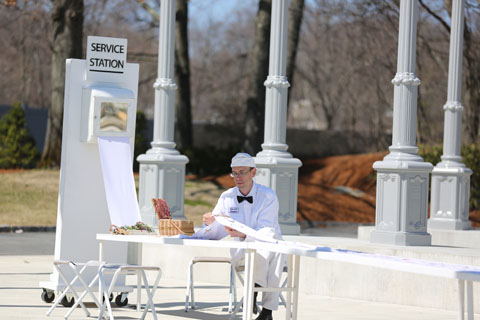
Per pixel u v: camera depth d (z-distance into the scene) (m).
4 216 34.28
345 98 76.94
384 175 18.72
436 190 25.09
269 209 13.27
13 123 46.19
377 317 15.00
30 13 49.91
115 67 15.44
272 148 21.17
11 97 78.62
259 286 12.98
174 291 17.97
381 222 18.73
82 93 15.27
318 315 15.03
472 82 44.16
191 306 15.56
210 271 19.78
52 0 46.44
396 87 19.02
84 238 15.27
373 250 17.52
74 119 15.23
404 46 18.94
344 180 45.88
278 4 21.16
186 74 48.50
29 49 74.44
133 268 13.02
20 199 37.06
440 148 42.16
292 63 45.94
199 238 13.30
